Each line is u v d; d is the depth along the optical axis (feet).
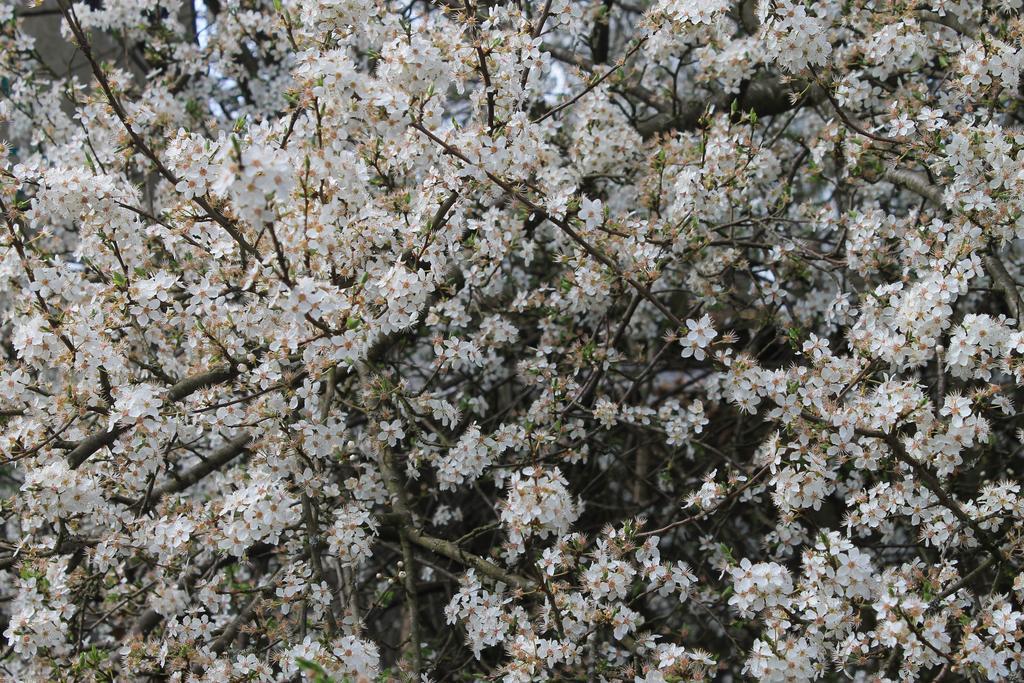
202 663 13.26
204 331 12.57
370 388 15.28
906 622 11.18
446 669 17.72
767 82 20.52
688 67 23.39
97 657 13.58
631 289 16.51
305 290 10.87
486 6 15.51
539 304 16.83
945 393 14.29
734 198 16.57
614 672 13.32
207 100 22.03
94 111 17.38
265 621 14.70
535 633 12.86
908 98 15.90
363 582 18.07
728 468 15.66
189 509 14.43
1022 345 11.98
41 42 29.35
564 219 13.35
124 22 20.36
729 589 11.91
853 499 13.21
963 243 12.66
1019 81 14.74
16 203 13.33
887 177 16.20
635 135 17.76
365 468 15.71
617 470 20.65
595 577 12.50
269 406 13.41
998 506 12.31
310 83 11.68
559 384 15.90
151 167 16.85
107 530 14.98
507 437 15.06
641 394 21.65
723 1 13.99
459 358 15.19
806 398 12.07
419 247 12.81
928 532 12.81
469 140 12.09
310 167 11.40
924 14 15.52
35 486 13.03
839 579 11.19
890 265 16.53
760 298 18.51
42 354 12.59
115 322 13.25
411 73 12.65
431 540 14.93
